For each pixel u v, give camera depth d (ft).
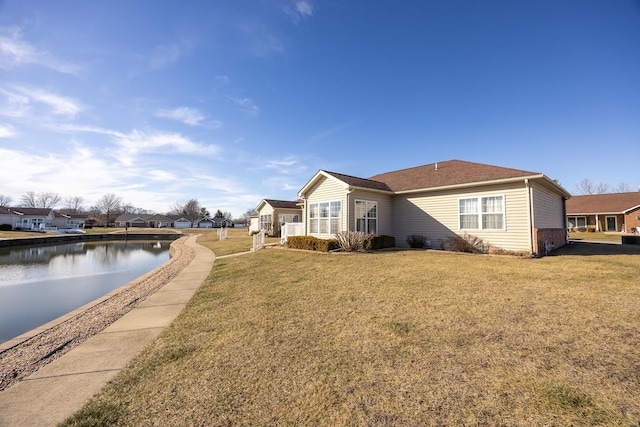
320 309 16.26
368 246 42.27
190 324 14.85
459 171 48.08
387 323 13.66
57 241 112.27
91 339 13.73
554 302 16.02
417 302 16.79
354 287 20.93
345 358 10.36
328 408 7.56
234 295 20.54
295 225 55.47
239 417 7.32
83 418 7.48
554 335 11.72
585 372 8.93
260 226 104.94
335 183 46.96
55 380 9.84
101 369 10.60
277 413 7.43
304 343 11.80
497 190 38.93
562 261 30.17
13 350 13.09
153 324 15.75
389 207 51.57
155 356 11.22
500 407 7.36
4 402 8.55
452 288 19.65
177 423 7.17
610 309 14.58
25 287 37.14
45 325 17.04
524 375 8.85
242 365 10.12
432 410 7.34
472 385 8.41
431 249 44.62
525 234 36.06
